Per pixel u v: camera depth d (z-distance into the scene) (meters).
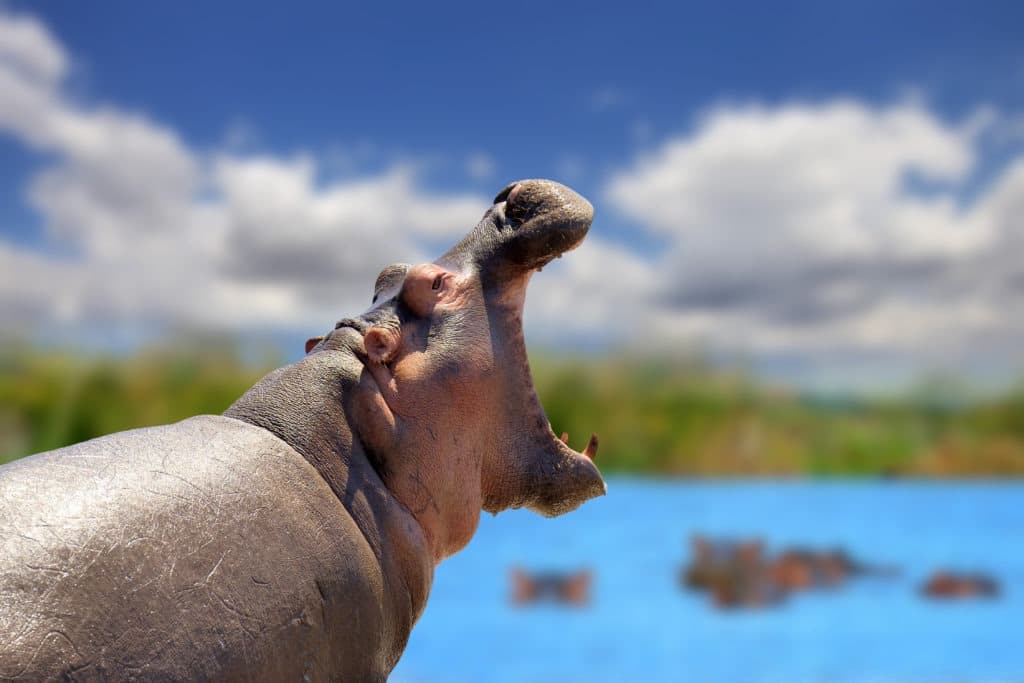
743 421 41.50
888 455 41.00
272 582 2.32
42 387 35.97
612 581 17.28
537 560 19.41
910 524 24.70
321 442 2.65
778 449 40.88
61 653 1.96
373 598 2.58
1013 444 41.94
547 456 3.08
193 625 2.14
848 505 28.72
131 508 2.19
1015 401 42.47
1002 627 13.55
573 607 15.19
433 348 2.88
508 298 3.06
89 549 2.08
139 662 2.05
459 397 2.89
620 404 40.31
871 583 16.89
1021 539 22.12
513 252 3.03
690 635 13.20
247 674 2.21
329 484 2.61
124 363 36.78
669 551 20.41
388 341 2.79
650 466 39.44
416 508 2.80
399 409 2.79
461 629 13.84
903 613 14.58
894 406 43.03
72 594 2.02
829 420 42.66
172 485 2.29
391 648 2.72
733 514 26.42
